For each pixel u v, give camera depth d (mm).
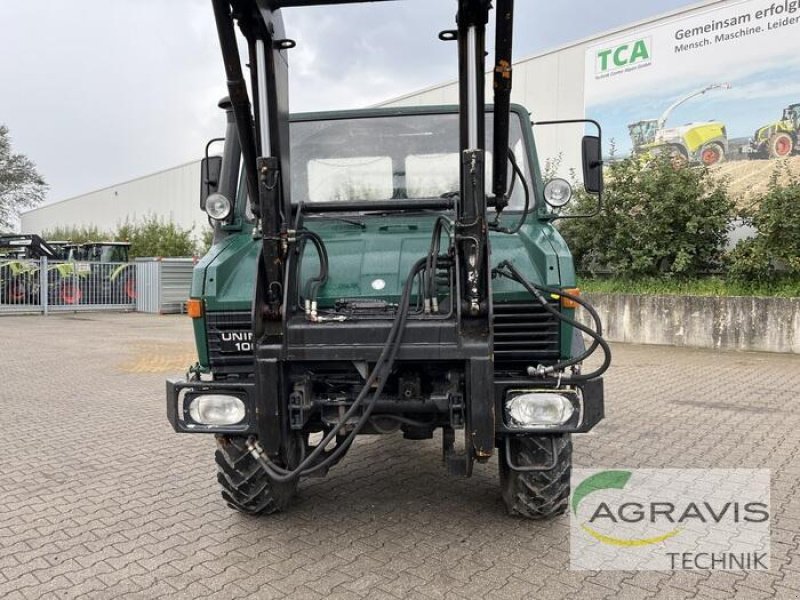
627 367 10391
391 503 4734
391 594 3434
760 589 3471
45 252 24328
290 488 4590
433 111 4758
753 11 13891
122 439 6680
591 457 5711
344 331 3457
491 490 4965
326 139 4777
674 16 15102
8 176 51031
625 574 3641
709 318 12234
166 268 23609
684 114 15086
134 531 4328
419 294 3699
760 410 7418
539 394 3562
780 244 12195
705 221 13117
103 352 13312
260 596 3445
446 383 3656
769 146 13820
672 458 5668
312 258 4020
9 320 20906
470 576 3619
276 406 3490
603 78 16391
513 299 3727
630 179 14047
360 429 3691
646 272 14188
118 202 47438
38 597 3482
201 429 3674
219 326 3857
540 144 17781
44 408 8188
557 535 4133
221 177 4609
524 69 18016
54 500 4934
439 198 4555
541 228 4359
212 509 4707
